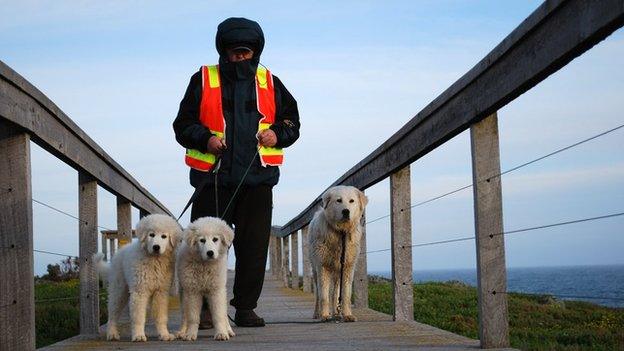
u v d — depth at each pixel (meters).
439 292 12.10
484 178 3.86
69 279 13.31
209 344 4.55
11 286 3.89
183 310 5.09
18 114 3.69
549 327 8.02
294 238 12.72
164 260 4.98
